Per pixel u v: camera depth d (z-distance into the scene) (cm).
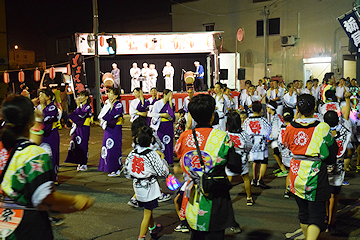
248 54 2567
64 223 473
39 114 293
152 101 840
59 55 3406
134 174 397
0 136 217
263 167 619
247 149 507
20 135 221
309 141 339
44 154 215
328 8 2173
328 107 668
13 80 2891
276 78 2136
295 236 423
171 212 516
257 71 2530
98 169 740
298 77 2344
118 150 727
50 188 212
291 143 354
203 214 277
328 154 335
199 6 2758
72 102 2042
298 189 347
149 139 402
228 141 281
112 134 719
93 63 2286
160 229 450
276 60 2441
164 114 773
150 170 392
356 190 603
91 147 1092
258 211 511
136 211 520
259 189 620
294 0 2314
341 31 2130
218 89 866
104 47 1945
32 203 212
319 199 337
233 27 2625
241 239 417
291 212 506
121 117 725
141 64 2316
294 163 353
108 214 507
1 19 2317
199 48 2091
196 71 2136
